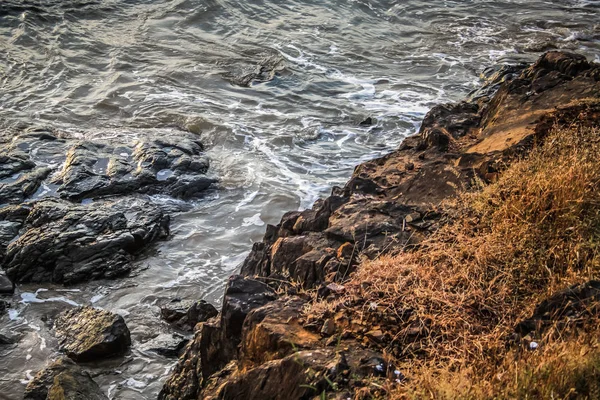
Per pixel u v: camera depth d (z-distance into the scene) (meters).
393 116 16.22
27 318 10.31
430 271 6.17
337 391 4.88
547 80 10.37
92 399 8.37
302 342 5.56
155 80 17.56
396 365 5.17
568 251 6.25
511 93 10.24
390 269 6.26
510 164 7.72
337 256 7.00
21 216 12.27
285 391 5.14
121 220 11.91
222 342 6.57
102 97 16.72
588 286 5.47
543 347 4.90
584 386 4.48
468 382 4.61
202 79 17.69
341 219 7.63
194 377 7.21
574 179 6.76
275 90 17.38
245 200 13.20
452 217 7.24
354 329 5.64
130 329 10.03
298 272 7.00
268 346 5.71
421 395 4.58
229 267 11.55
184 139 14.78
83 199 12.85
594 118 8.59
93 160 13.70
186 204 13.04
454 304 5.75
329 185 13.69
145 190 13.15
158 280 11.17
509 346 5.21
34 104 16.34
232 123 15.73
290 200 13.17
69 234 11.45
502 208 6.82
